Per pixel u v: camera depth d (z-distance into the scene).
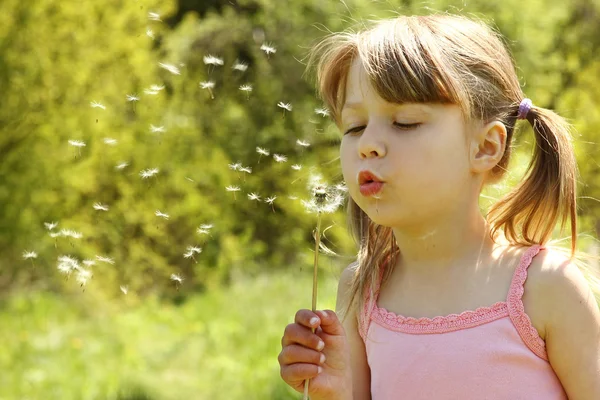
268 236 8.23
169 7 8.13
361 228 1.92
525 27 7.28
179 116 7.62
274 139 7.47
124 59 7.58
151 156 7.19
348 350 1.70
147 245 7.09
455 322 1.67
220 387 5.67
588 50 7.91
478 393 1.62
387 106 1.64
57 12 7.54
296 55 8.73
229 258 8.20
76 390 5.69
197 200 7.23
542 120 1.81
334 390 1.67
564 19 7.79
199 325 7.18
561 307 1.62
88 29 7.55
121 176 7.09
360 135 1.69
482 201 2.18
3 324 7.04
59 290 7.52
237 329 7.03
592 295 1.65
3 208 7.38
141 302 7.54
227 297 7.84
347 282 1.98
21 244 7.39
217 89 8.10
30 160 7.35
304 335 1.65
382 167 1.63
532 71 7.15
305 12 8.99
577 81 7.31
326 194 1.61
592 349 1.61
